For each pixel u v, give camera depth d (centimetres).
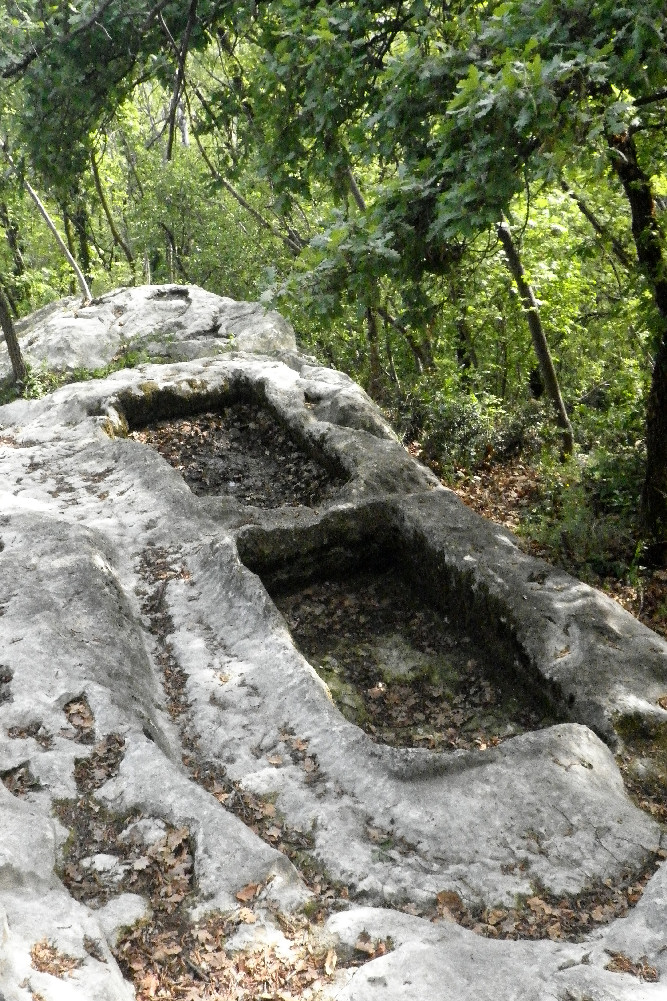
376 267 636
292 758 561
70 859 461
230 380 1088
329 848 492
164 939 425
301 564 787
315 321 696
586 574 909
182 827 479
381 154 702
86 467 892
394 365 1638
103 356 1340
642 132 830
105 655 607
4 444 958
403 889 466
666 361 886
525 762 547
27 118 832
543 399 1310
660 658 643
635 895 468
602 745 570
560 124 533
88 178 1051
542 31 546
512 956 413
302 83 768
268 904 440
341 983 402
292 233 1958
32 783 501
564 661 643
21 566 688
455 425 1214
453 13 713
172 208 2155
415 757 547
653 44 535
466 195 568
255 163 884
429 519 789
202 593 709
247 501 915
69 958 387
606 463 1066
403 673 712
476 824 505
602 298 1461
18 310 2134
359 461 878
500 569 726
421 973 393
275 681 618
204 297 1450
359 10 714
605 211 1284
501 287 1355
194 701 611
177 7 770
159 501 815
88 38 769
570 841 498
